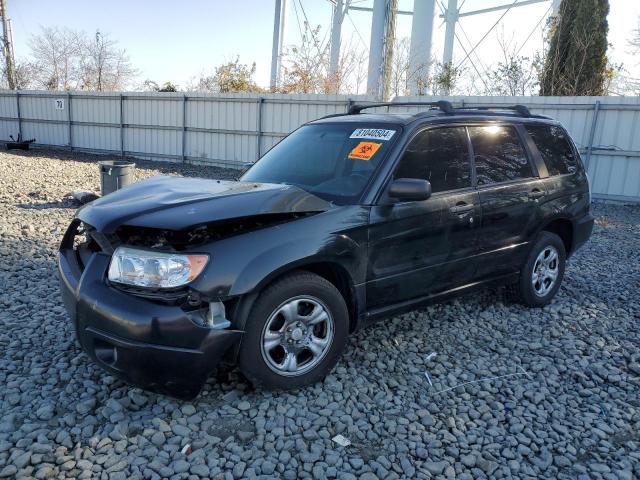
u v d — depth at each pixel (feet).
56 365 12.21
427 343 14.37
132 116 71.00
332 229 11.28
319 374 11.51
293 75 82.23
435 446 9.88
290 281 10.76
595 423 10.92
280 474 8.93
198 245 9.96
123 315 9.64
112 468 8.80
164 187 12.11
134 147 71.82
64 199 33.73
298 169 13.78
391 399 11.46
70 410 10.42
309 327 11.23
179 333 9.60
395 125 13.53
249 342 10.34
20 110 82.79
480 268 14.87
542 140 17.22
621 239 29.91
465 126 14.78
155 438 9.59
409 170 12.99
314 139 14.74
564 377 12.89
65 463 8.79
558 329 15.76
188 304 9.88
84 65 148.56
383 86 70.08
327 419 10.53
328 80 76.48
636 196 42.98
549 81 59.26
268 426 10.17
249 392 11.27
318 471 8.98
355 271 11.77
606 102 42.70
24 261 20.25
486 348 14.32
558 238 17.47
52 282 18.02
